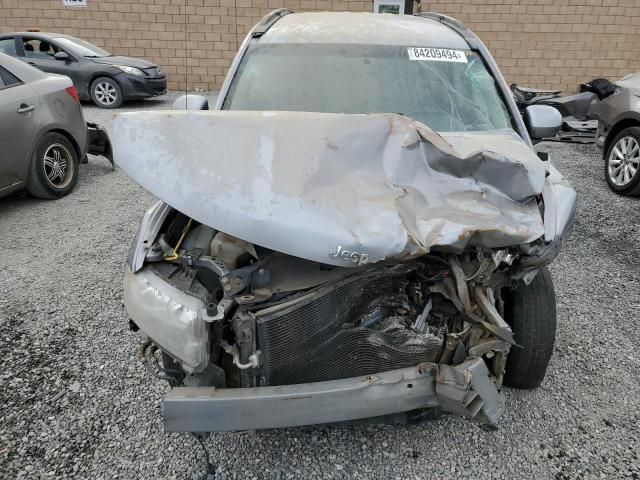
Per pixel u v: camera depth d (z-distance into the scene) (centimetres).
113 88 1126
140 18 1332
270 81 345
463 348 232
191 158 219
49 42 1127
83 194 632
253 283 216
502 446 265
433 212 220
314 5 1313
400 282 229
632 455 260
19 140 545
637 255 496
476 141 286
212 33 1338
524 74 1338
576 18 1283
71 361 322
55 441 262
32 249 477
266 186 210
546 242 237
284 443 263
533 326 275
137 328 253
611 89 984
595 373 321
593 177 746
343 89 338
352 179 221
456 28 402
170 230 252
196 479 242
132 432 270
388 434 270
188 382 219
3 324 357
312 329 212
